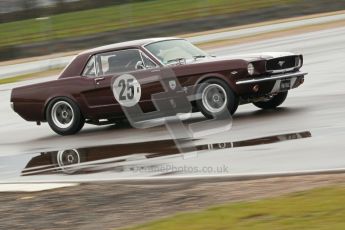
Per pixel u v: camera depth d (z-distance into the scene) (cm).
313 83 5388
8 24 18500
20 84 9075
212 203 2252
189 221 2030
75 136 4306
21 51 15462
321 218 1881
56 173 3181
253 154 3006
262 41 10488
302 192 2198
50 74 9994
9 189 2930
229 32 13875
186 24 15900
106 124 4428
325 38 9475
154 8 18188
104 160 3341
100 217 2283
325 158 2747
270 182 2438
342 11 15362
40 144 4147
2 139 4572
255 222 1925
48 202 2595
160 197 2453
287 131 3453
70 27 17600
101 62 4272
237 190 2388
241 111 4412
